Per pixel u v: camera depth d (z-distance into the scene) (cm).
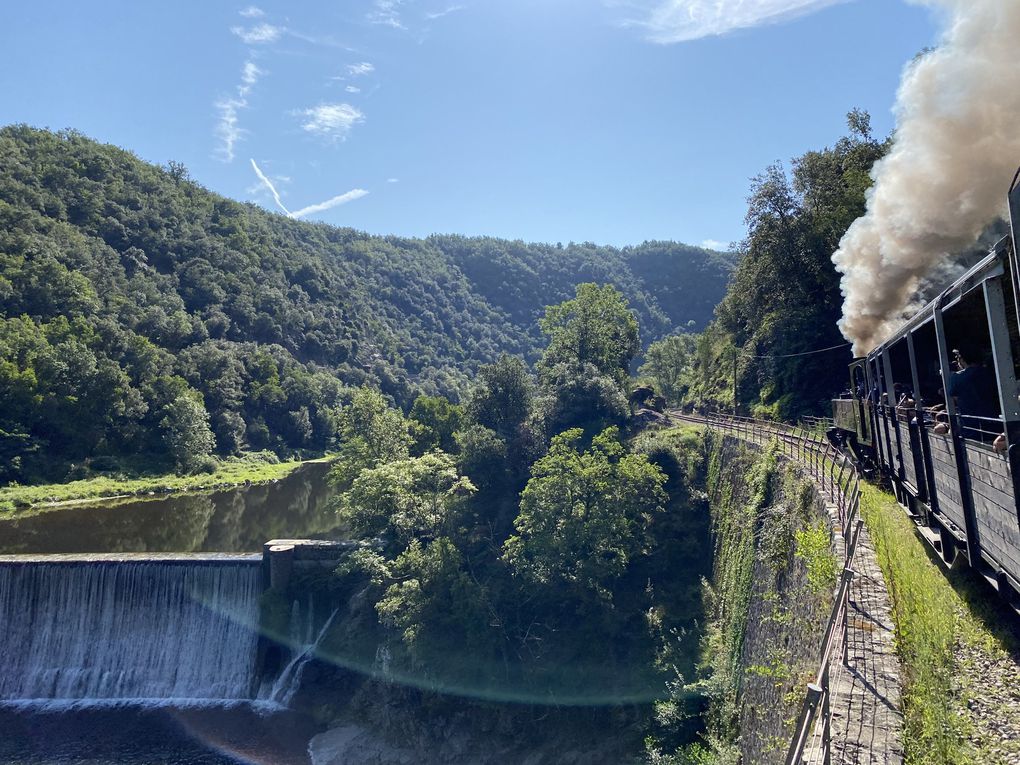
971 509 1433
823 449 3491
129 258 15088
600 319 8250
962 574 1622
